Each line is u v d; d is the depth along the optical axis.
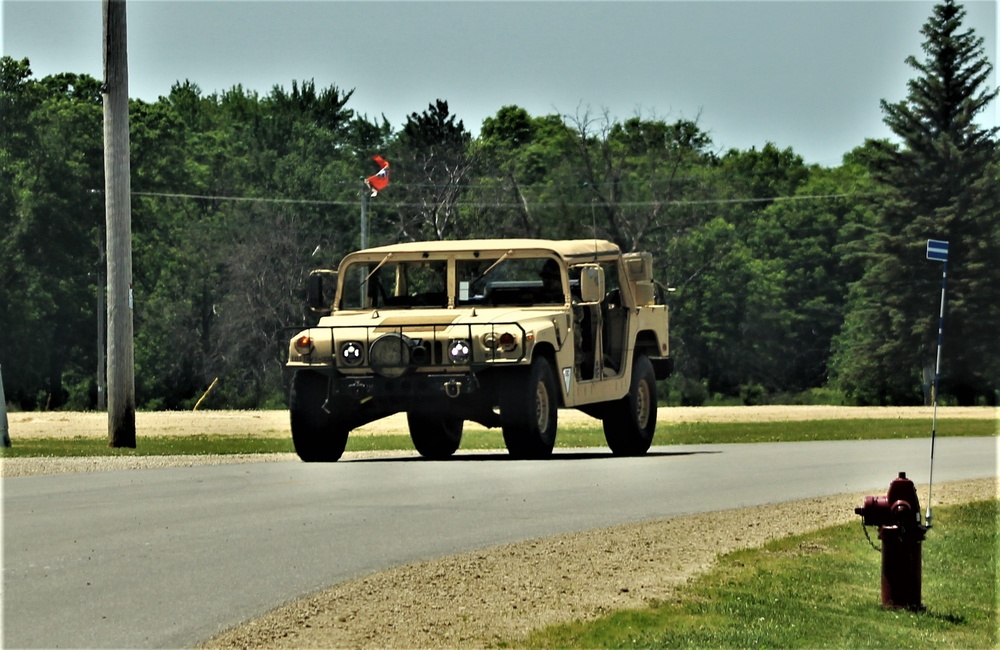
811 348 194.75
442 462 41.81
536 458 41.97
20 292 152.50
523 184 186.88
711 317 181.88
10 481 36.16
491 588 20.91
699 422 83.00
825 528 27.56
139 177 166.00
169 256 166.25
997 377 151.25
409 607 19.55
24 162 155.38
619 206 165.38
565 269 43.09
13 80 156.88
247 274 160.00
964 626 20.28
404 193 173.12
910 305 153.25
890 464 42.78
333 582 21.28
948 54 156.00
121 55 51.19
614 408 46.72
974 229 152.50
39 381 158.50
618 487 34.12
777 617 19.89
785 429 71.44
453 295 43.62
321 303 44.00
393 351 40.75
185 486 34.53
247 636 17.81
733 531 27.05
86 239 156.50
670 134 178.62
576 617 19.23
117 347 51.78
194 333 163.88
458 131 178.88
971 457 46.25
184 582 21.22
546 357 42.25
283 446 54.09
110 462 42.94
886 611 20.92
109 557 23.42
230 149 193.88
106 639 17.61
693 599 20.73
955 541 27.34
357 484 34.69
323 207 174.88
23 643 17.41
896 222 156.25
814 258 196.88
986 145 155.00
